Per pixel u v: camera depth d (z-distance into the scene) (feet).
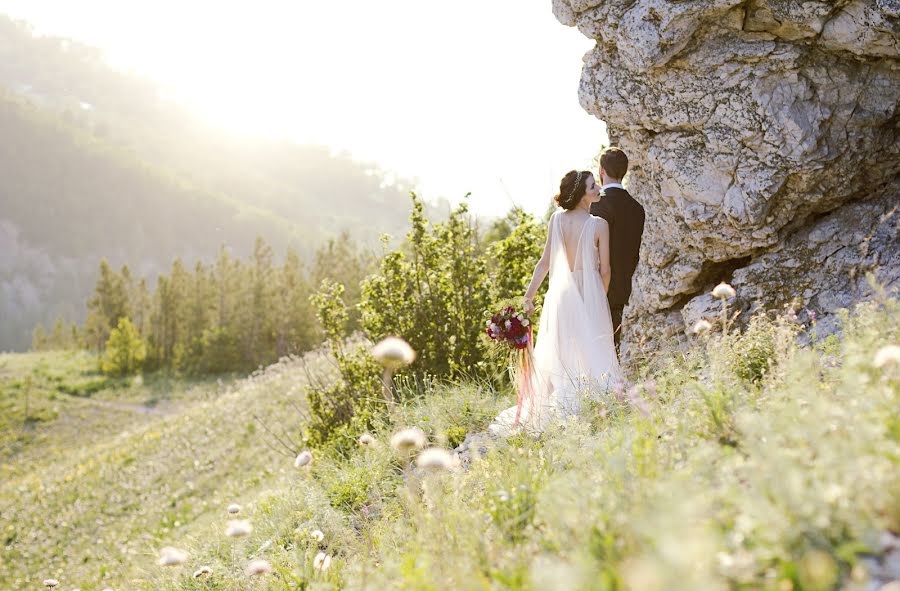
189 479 53.36
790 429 7.08
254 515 19.38
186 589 15.69
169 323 208.44
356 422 22.53
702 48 17.02
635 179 20.12
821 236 16.69
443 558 8.13
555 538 7.39
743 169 16.88
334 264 172.35
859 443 6.19
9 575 45.06
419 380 23.88
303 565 12.26
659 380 11.92
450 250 25.30
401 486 14.08
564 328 15.87
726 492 6.45
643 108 18.37
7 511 57.82
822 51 16.06
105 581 29.99
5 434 136.26
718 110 17.11
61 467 79.82
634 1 17.40
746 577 5.47
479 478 11.46
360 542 12.68
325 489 17.08
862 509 5.63
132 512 51.57
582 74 19.63
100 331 245.45
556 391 15.53
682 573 5.00
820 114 16.05
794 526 5.65
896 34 14.75
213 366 178.40
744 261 18.40
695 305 18.16
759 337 12.35
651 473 7.57
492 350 18.26
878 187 16.44
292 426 52.19
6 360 207.41
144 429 84.69
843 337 10.86
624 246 16.52
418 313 24.91
